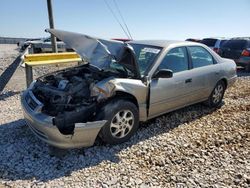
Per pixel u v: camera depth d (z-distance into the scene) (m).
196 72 5.66
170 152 4.33
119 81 4.37
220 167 3.93
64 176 3.67
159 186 3.49
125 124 4.50
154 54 5.09
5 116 5.79
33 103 4.30
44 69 10.47
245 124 5.47
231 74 6.68
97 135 4.23
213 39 16.25
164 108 5.17
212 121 5.65
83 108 4.11
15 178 3.61
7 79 8.45
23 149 4.34
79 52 4.45
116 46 4.40
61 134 3.86
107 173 3.75
